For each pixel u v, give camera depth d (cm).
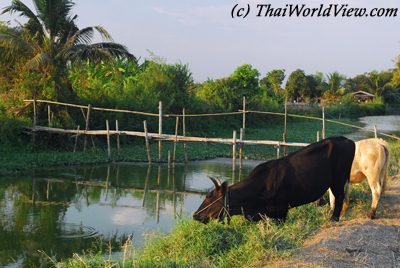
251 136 2761
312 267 530
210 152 2067
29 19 1975
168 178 1466
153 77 2642
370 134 3350
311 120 4588
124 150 1977
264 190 726
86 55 1939
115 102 2191
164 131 2459
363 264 545
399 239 641
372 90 7412
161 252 660
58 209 1051
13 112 1886
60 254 754
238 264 582
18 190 1238
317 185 732
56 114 1939
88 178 1427
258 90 3569
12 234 856
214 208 722
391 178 1109
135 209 1064
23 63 1922
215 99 3123
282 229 682
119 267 550
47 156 1684
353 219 756
